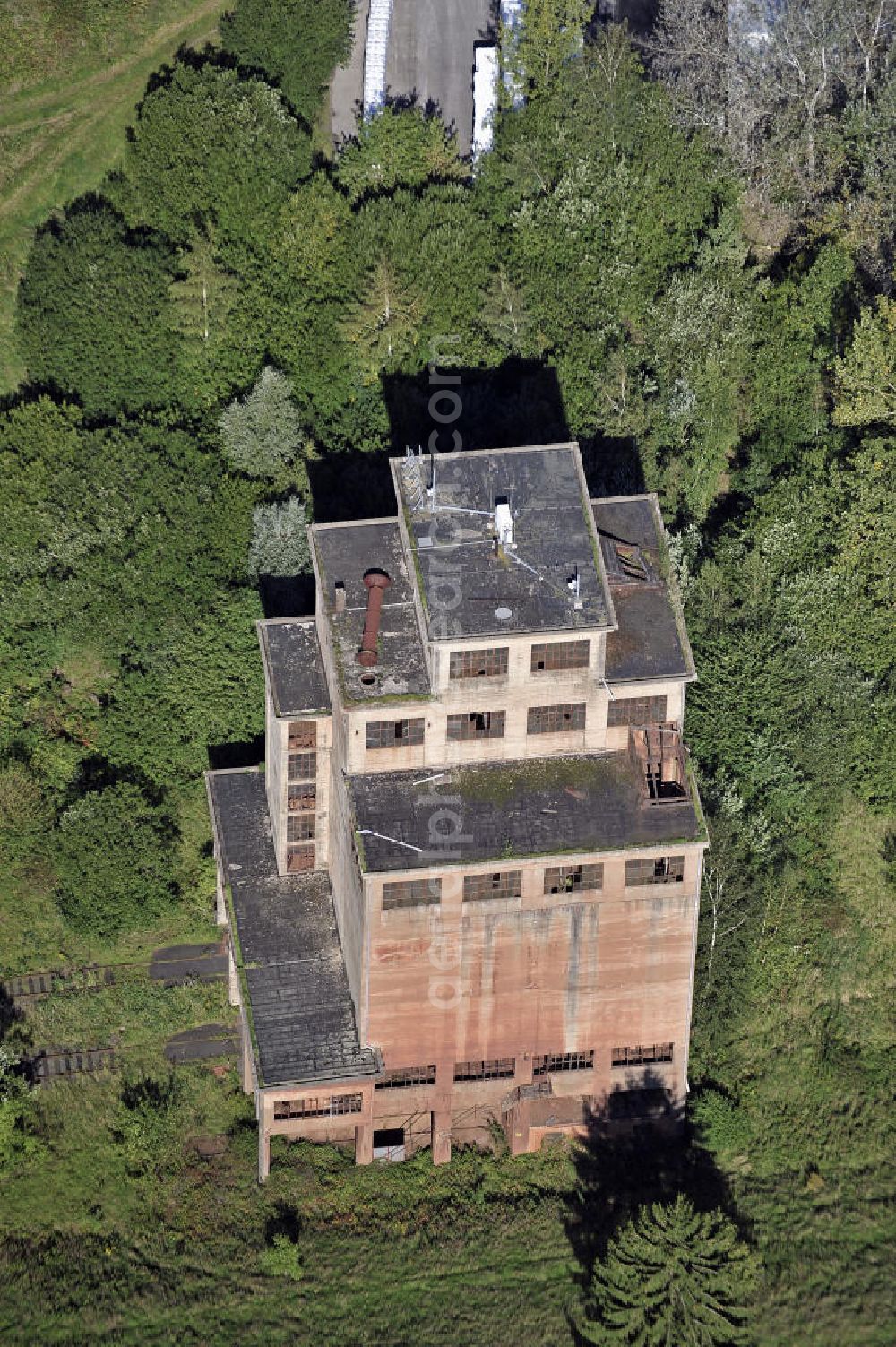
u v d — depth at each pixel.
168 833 107.12
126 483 109.94
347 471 112.00
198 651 108.56
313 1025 93.31
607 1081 96.38
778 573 109.50
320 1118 93.88
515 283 116.62
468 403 114.38
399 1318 91.94
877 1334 91.81
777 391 115.00
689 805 90.56
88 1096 99.50
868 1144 99.06
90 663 111.19
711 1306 87.44
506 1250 94.50
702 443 114.19
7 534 108.81
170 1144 98.25
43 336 114.31
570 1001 93.12
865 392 109.06
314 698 94.25
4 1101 96.12
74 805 105.06
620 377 111.62
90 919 103.56
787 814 106.44
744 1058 101.62
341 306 115.88
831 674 106.50
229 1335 91.12
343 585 92.31
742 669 105.56
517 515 90.50
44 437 110.25
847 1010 103.50
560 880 89.62
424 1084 94.81
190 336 114.88
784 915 105.06
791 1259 94.44
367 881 86.75
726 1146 98.25
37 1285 92.56
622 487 109.31
